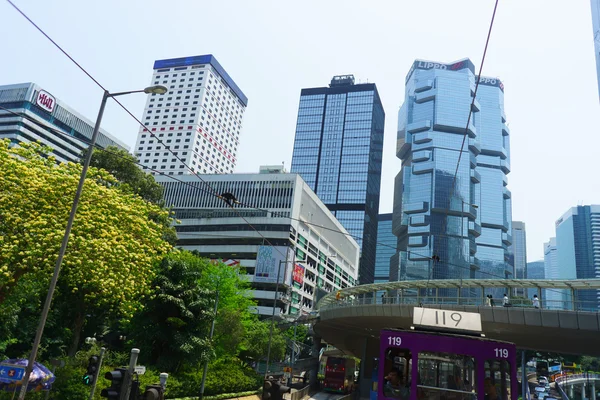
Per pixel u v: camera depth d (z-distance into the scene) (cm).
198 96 17988
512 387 1150
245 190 10906
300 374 7931
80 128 14138
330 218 13162
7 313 2695
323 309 5691
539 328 3609
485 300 3900
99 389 2398
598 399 10262
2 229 2211
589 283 3544
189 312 3272
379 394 1202
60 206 2267
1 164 2197
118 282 2412
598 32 13500
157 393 1434
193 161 17338
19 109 12675
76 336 3192
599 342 3738
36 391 2088
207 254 10275
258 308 9325
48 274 2258
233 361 4769
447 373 1183
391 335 1253
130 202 2688
